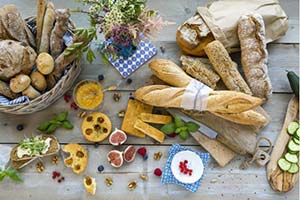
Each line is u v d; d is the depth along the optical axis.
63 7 1.66
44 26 1.42
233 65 1.53
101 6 1.34
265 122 1.52
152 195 1.52
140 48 1.62
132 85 1.61
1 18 1.39
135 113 1.56
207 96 1.47
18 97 1.43
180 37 1.55
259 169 1.55
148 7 1.67
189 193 1.53
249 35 1.53
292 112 1.59
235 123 1.55
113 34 1.34
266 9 1.58
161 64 1.53
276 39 1.63
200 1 1.68
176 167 1.51
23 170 1.53
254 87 1.53
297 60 1.64
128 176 1.53
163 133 1.55
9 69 1.35
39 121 1.57
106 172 1.54
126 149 1.53
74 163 1.52
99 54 1.62
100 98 1.55
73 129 1.57
